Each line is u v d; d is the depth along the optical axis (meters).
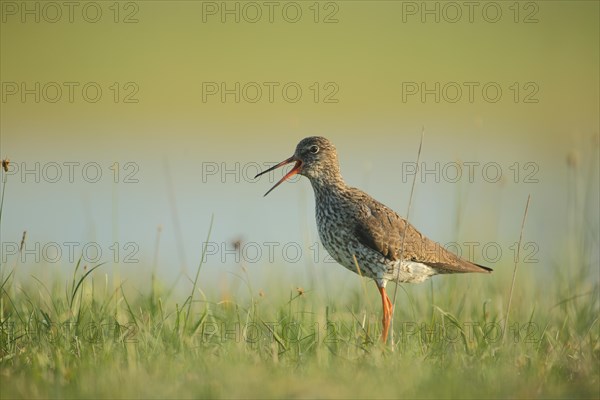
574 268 13.23
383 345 8.78
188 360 8.12
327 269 14.45
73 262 14.70
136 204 19.53
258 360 8.28
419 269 10.96
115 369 7.77
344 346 9.02
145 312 9.91
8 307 10.11
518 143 25.09
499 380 7.57
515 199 19.56
